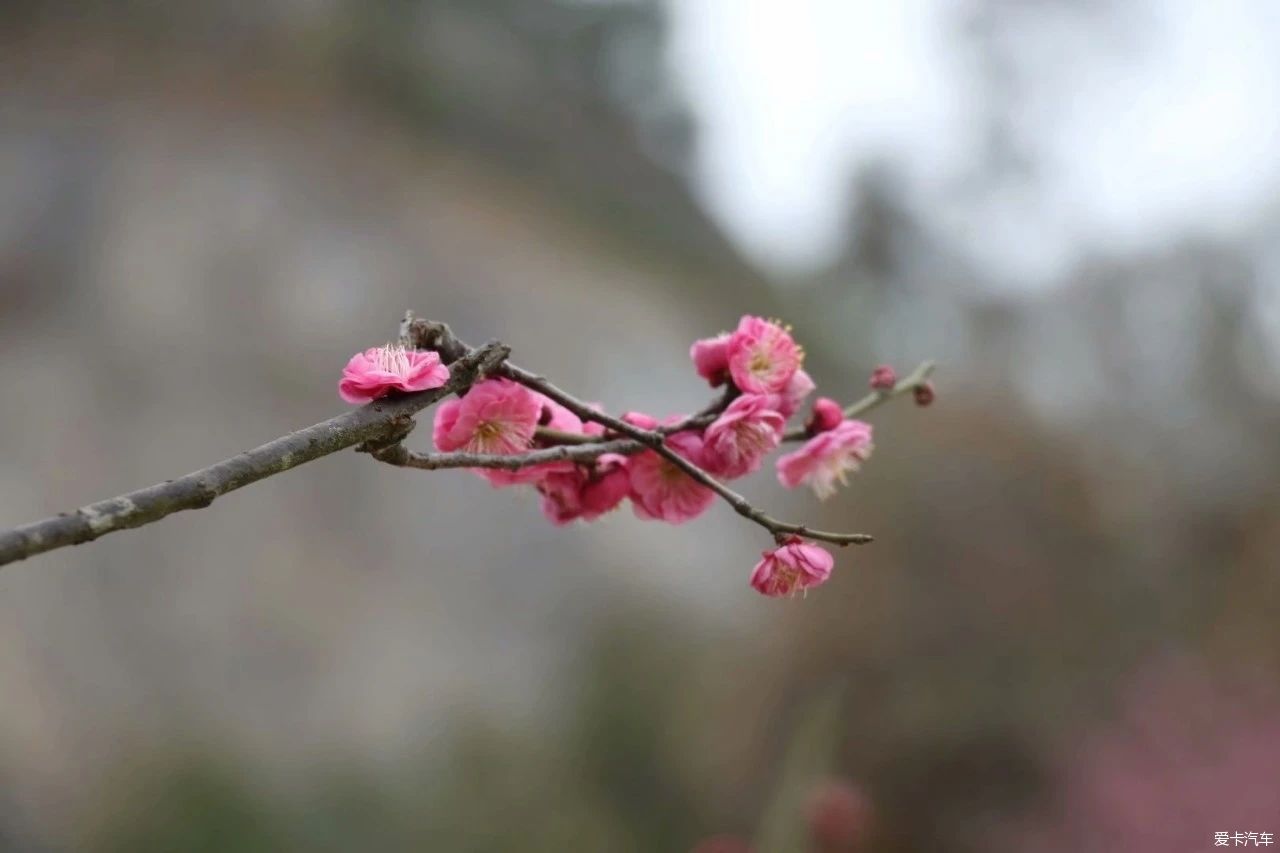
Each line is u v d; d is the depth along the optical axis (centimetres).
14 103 1316
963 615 866
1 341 1126
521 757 945
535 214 1598
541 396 182
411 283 1301
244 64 1473
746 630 979
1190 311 1645
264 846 816
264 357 1180
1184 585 1000
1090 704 827
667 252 1772
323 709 968
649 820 917
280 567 1041
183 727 913
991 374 1055
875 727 828
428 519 1116
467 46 1761
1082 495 935
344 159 1418
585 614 1071
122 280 1186
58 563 970
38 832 835
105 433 1088
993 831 772
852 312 2000
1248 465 1255
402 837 856
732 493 161
